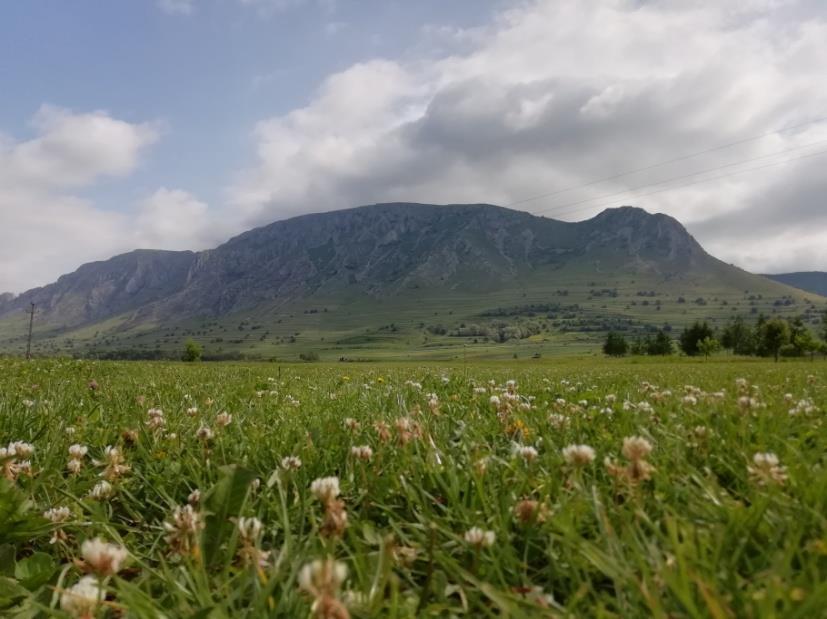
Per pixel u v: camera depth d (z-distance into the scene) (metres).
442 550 2.09
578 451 2.37
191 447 3.96
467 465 3.02
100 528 2.52
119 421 5.33
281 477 2.86
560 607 1.64
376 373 19.69
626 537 1.83
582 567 1.86
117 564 1.62
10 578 2.08
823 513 2.03
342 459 3.62
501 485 2.80
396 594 1.57
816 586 1.31
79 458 3.44
